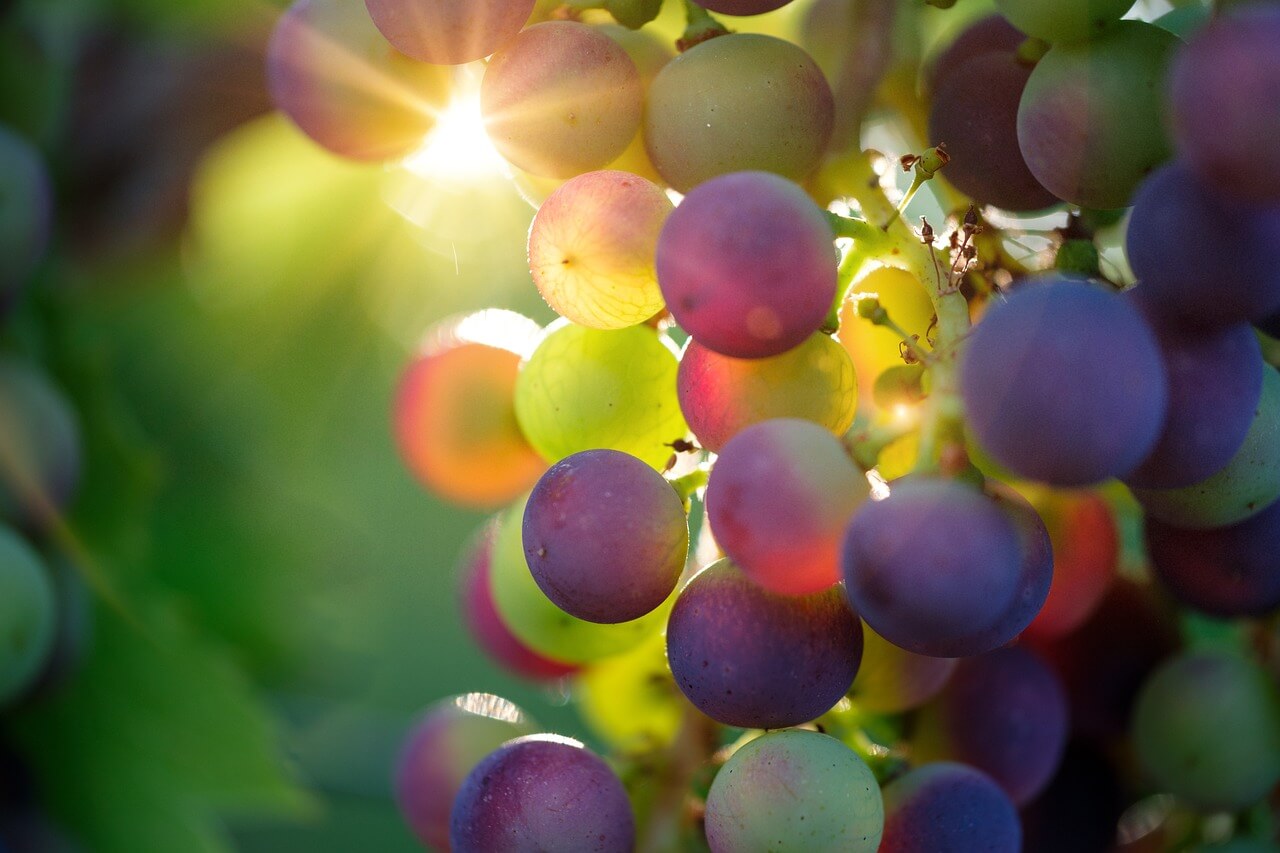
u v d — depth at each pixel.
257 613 0.41
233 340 0.39
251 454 0.40
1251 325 0.29
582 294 0.30
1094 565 0.31
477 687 0.54
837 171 0.30
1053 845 0.33
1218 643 0.34
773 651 0.29
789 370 0.29
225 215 0.39
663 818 0.31
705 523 0.30
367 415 0.40
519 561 0.32
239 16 0.38
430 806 0.33
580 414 0.30
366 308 0.39
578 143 0.30
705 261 0.28
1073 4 0.29
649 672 0.33
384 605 0.51
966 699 0.32
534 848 0.30
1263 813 0.33
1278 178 0.26
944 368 0.28
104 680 0.38
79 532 0.39
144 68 0.38
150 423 0.40
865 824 0.29
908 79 0.31
